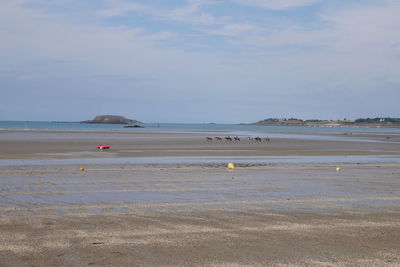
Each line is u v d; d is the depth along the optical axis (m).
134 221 9.65
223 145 45.62
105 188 14.75
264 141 58.28
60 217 10.02
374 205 11.82
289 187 15.24
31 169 20.80
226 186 15.41
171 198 12.79
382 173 20.11
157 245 7.77
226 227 9.14
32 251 7.37
